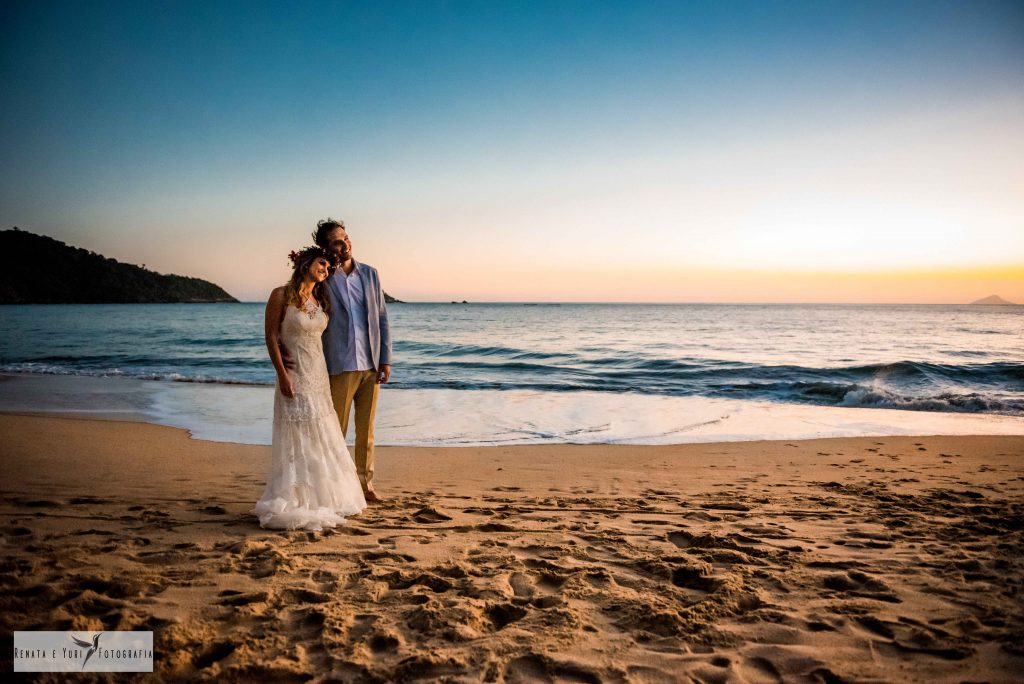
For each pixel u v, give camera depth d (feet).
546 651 7.33
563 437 27.73
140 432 27.30
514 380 51.37
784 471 20.56
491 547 11.46
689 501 16.05
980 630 7.92
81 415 32.45
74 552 10.57
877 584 9.60
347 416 14.56
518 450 24.25
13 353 75.77
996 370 51.31
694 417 33.40
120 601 8.52
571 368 61.16
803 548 11.56
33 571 9.58
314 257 13.07
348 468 13.85
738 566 10.48
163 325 157.99
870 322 177.17
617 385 48.08
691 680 6.76
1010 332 123.24
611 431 29.19
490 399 39.93
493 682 6.64
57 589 8.81
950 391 44.37
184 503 14.79
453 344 92.99
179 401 37.83
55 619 7.84
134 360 68.59
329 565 10.26
